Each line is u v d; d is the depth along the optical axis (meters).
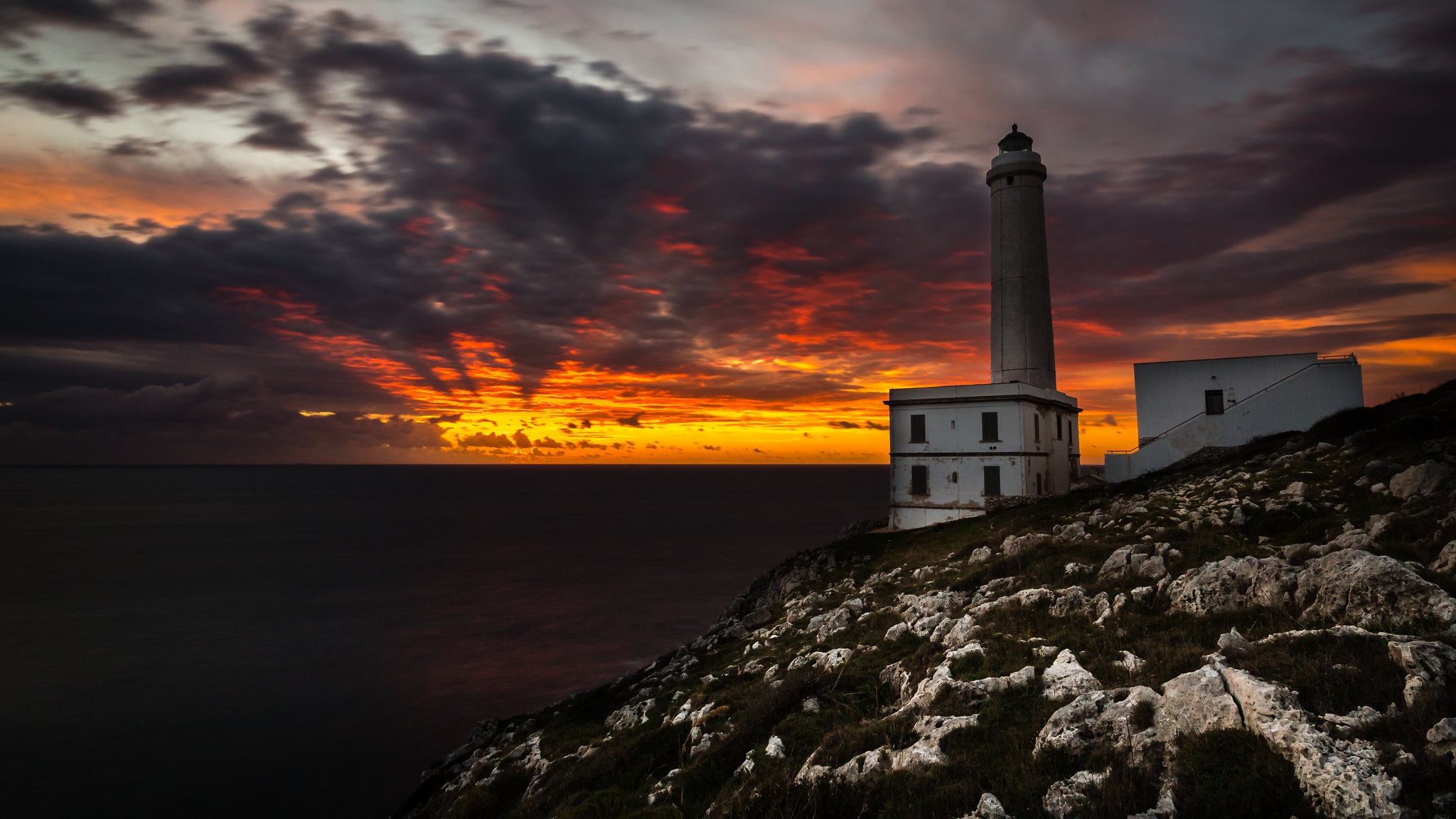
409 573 109.31
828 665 19.08
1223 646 11.61
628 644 67.81
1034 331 58.28
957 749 11.15
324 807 37.88
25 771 42.31
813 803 10.76
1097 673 12.42
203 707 52.19
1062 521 32.53
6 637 72.50
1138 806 8.38
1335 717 8.39
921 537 43.81
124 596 93.12
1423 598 11.05
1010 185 59.62
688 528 174.12
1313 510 20.47
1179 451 44.09
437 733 47.16
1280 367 42.62
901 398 53.84
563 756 22.42
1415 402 32.16
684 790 14.05
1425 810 6.78
